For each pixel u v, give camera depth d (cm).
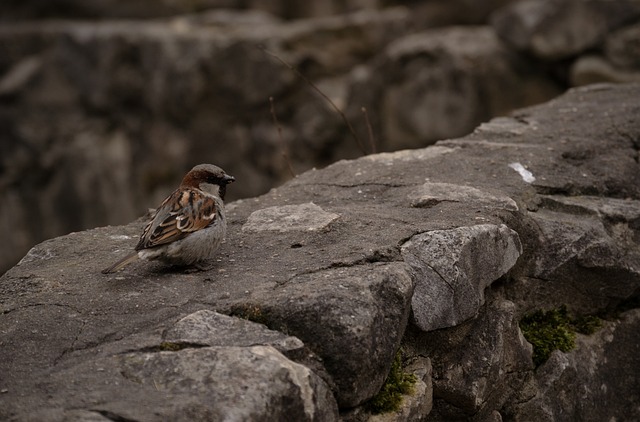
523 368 915
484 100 2419
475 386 850
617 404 994
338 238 889
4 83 3325
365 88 2612
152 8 3641
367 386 716
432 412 859
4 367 674
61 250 944
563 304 984
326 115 2759
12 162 3353
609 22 2273
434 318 816
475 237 862
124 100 3144
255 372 627
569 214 1027
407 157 1198
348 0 3522
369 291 734
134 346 677
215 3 3656
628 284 999
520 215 959
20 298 802
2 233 3378
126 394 607
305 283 758
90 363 655
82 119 3256
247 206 1051
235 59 2844
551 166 1122
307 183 1123
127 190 3170
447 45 2448
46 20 3812
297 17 3634
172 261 824
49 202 3338
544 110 1443
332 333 700
